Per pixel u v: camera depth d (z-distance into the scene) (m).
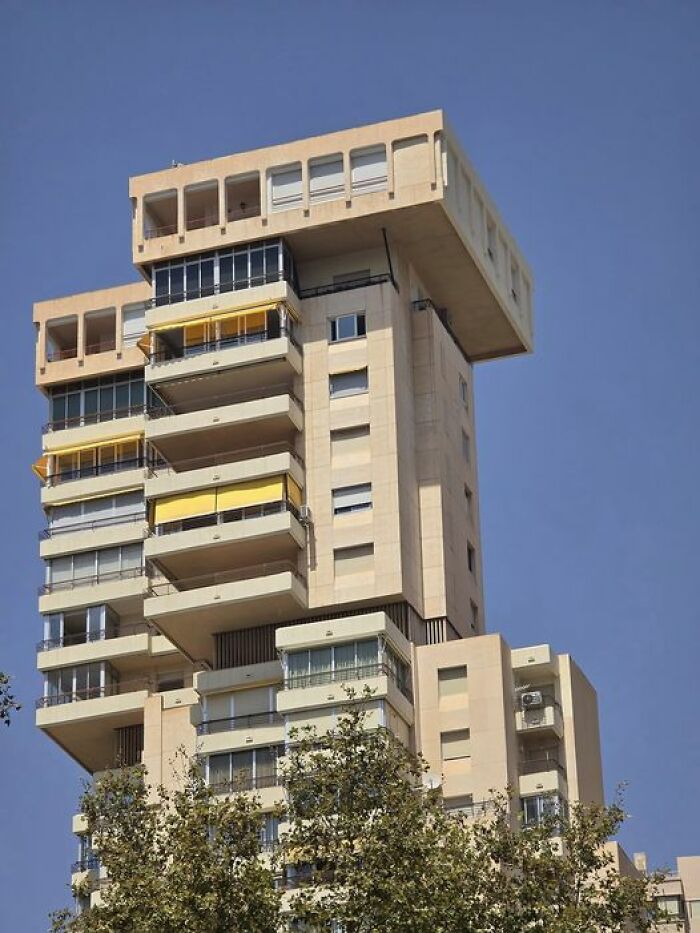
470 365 121.75
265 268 112.31
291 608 107.62
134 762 114.12
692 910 125.25
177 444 112.25
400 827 79.06
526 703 106.00
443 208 110.06
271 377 111.69
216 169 114.12
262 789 103.38
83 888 82.50
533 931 78.06
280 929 80.81
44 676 115.62
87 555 118.62
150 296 121.31
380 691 102.81
